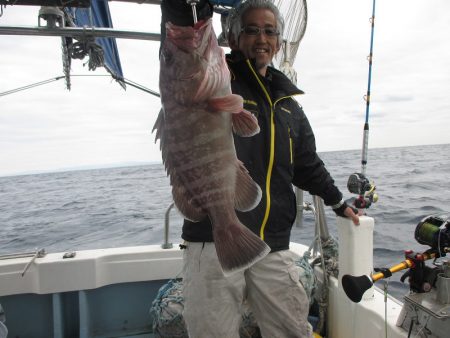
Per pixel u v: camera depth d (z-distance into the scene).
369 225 2.29
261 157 1.76
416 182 14.09
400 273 4.23
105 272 2.83
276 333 1.85
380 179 15.55
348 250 2.31
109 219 11.24
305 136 2.04
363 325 2.21
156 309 2.44
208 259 1.67
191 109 1.32
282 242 1.84
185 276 1.76
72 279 2.71
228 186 1.36
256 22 1.80
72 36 2.77
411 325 1.79
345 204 2.25
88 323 2.84
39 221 12.03
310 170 2.09
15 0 2.26
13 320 2.78
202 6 1.38
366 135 2.35
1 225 11.84
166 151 1.37
